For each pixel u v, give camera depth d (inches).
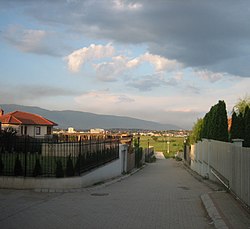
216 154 685.3
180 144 4495.6
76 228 318.3
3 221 341.1
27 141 636.7
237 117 717.3
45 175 569.9
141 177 999.0
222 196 480.1
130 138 1683.1
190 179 910.4
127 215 379.2
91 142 726.5
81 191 559.8
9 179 545.6
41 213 381.7
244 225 315.0
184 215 382.6
